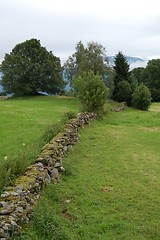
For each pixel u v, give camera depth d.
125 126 27.41
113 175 13.38
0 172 9.48
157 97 87.69
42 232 8.14
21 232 7.64
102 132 22.73
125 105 54.97
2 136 18.88
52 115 30.27
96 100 29.75
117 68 60.78
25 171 10.64
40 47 69.44
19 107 39.19
